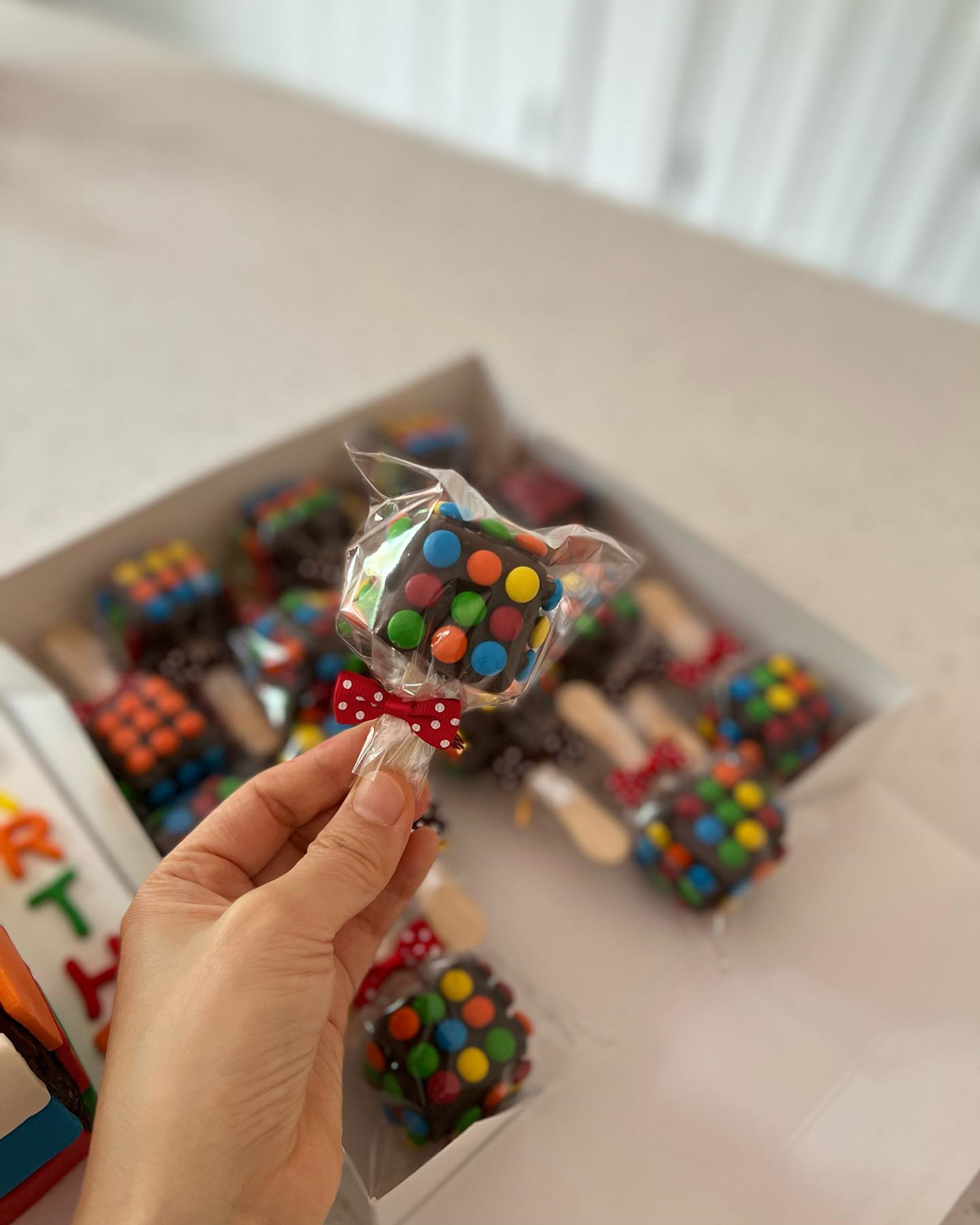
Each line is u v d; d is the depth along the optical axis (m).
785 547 0.61
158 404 0.67
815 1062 0.37
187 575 0.48
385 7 1.10
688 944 0.41
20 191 0.83
